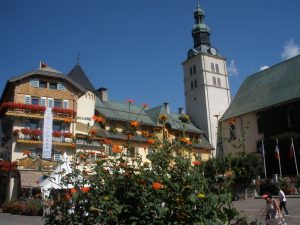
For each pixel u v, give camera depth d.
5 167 37.25
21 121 39.22
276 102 55.16
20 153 38.00
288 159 49.59
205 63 74.12
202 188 5.90
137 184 6.09
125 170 6.30
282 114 54.16
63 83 42.31
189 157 6.62
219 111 72.31
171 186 5.86
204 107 71.31
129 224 5.80
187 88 76.31
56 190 7.24
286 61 61.66
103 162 6.80
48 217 6.54
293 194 35.12
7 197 37.97
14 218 24.84
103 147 7.82
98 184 6.25
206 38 78.81
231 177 6.64
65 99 41.97
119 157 7.12
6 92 44.06
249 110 59.34
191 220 5.61
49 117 36.06
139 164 6.60
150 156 6.53
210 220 5.53
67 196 6.39
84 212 6.14
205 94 71.69
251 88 65.06
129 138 7.43
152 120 52.91
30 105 38.94
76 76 51.59
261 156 51.28
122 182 6.14
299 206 24.27
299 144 49.00
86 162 7.46
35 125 40.06
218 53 77.44
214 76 74.38
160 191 5.84
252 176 34.22
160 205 5.72
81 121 44.03
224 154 8.43
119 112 51.25
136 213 5.86
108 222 5.88
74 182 6.84
